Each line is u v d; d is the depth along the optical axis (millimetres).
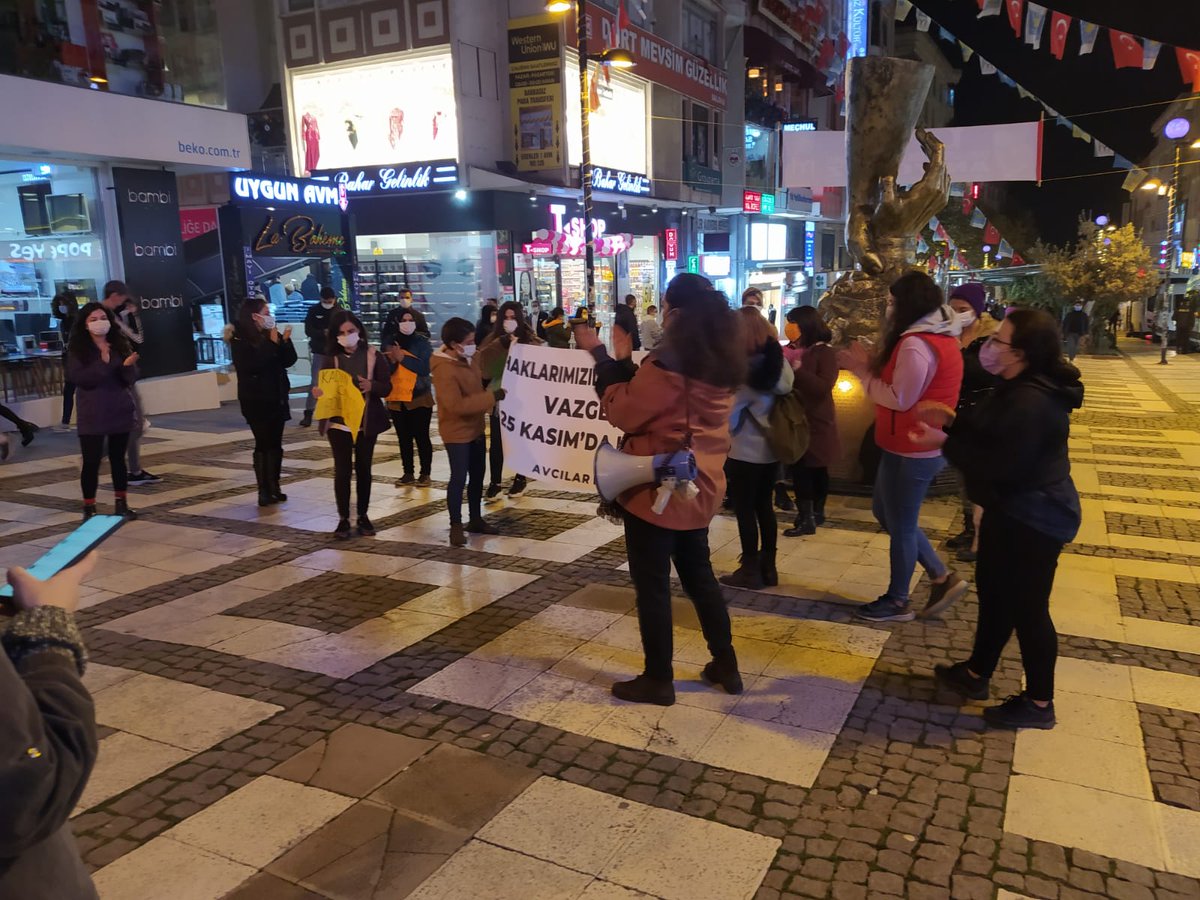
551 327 9977
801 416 5164
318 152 20578
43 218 13445
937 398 4375
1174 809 3133
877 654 4480
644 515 3668
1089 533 6762
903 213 7789
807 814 3127
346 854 2938
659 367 3568
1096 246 27219
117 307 8562
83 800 3275
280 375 7656
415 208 19922
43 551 6516
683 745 3607
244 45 21703
